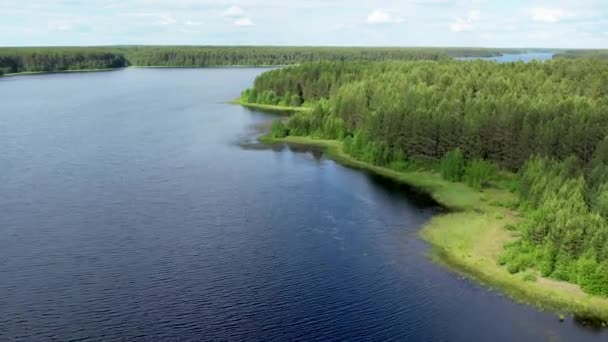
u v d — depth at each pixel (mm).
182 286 70938
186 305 66625
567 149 109688
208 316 64500
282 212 96938
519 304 66875
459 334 61312
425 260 78625
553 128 112188
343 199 104688
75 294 68688
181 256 79125
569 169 97750
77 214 94062
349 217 95250
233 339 60375
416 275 74250
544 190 91375
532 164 103312
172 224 90500
